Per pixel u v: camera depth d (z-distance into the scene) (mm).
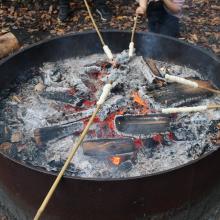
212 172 2283
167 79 2754
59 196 2109
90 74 3082
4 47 3828
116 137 2543
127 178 2000
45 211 2246
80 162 2414
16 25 4777
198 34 4516
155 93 2818
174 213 2312
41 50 3135
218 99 2873
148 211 2197
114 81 2877
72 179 2004
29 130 2684
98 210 2141
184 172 2096
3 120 2771
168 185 2107
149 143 2502
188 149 2484
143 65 3047
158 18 3816
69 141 2561
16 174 2168
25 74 3104
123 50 3318
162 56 3256
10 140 2596
